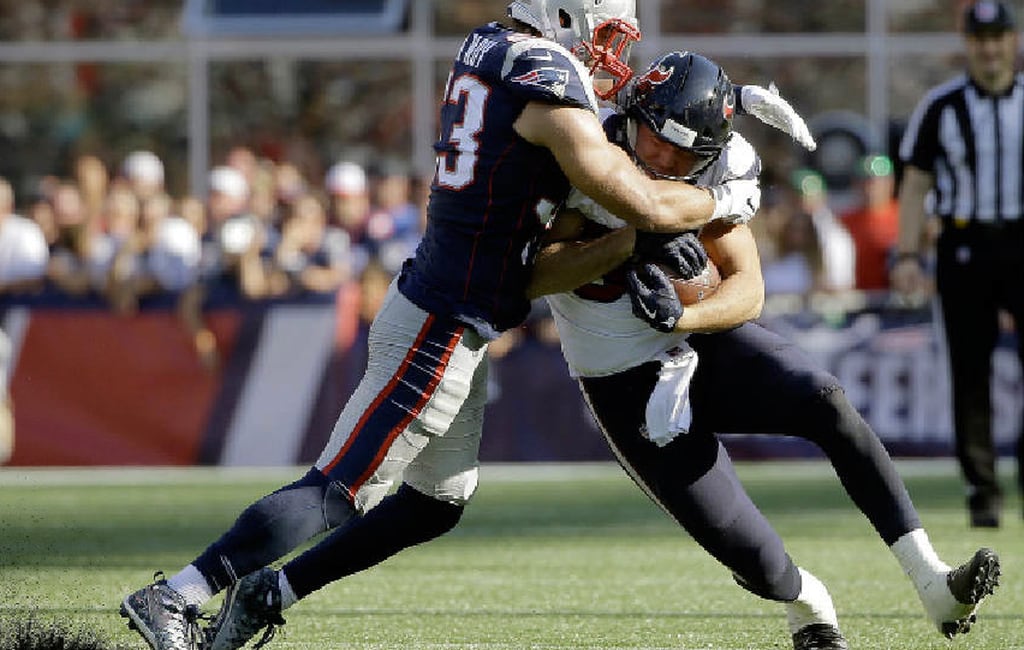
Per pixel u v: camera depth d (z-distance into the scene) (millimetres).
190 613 13219
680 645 16422
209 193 40812
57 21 48719
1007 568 22031
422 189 39500
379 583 21094
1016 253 26625
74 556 23297
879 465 14242
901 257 27719
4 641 13641
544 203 13250
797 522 27938
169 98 49219
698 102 13484
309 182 48219
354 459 13281
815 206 39344
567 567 22703
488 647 16312
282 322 36625
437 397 13297
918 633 17156
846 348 36656
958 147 26812
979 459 26703
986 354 26797
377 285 37062
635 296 13453
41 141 49031
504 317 13375
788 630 17297
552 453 37000
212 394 36625
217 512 29375
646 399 14133
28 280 36531
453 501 14500
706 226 14180
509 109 13086
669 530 27094
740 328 14438
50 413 36469
